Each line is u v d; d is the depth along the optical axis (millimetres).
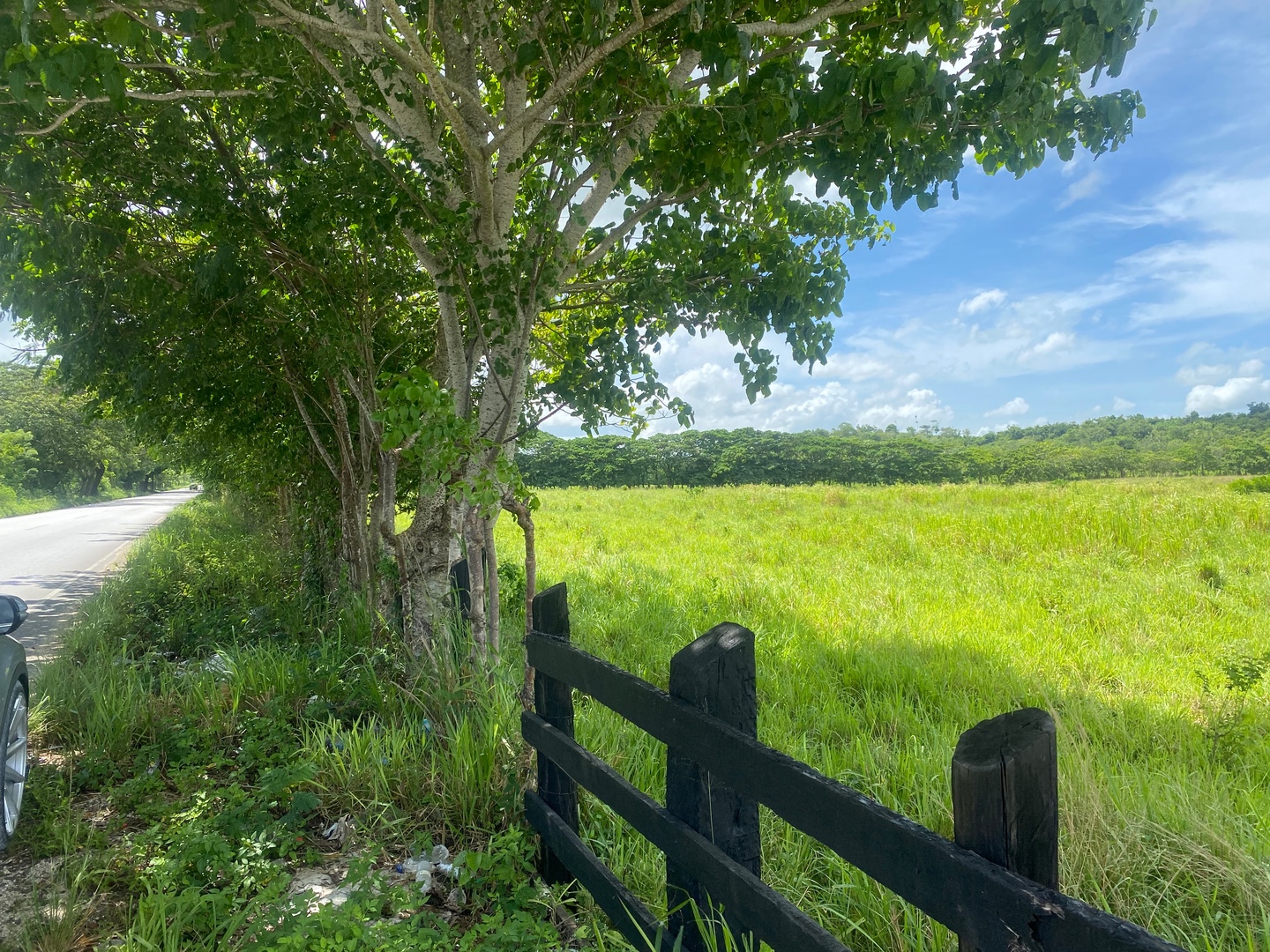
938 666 6613
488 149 5328
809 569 12008
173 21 5176
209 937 2902
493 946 2734
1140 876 3193
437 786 4270
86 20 4047
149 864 3459
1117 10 4348
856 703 5844
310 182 6012
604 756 4191
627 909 2688
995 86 5379
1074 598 9398
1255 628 7898
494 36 5191
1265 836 3445
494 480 5363
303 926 2699
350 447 8547
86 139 6098
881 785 4066
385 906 3207
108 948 2824
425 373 4082
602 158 5668
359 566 8258
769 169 6523
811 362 7238
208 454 13445
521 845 3488
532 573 4500
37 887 3414
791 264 6711
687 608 9289
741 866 2295
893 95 4816
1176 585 9938
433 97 5102
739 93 4977
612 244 6574
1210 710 5250
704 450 82750
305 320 7148
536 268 5695
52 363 7945
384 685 5684
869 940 2947
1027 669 6566
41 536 25875
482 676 5031
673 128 5590
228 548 14867
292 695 5797
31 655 8133
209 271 6262
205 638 7973
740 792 2119
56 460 61719
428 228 5758
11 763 3926
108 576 13602
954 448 85562
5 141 5289
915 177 5801
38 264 6773
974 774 1451
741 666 2418
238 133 6781
